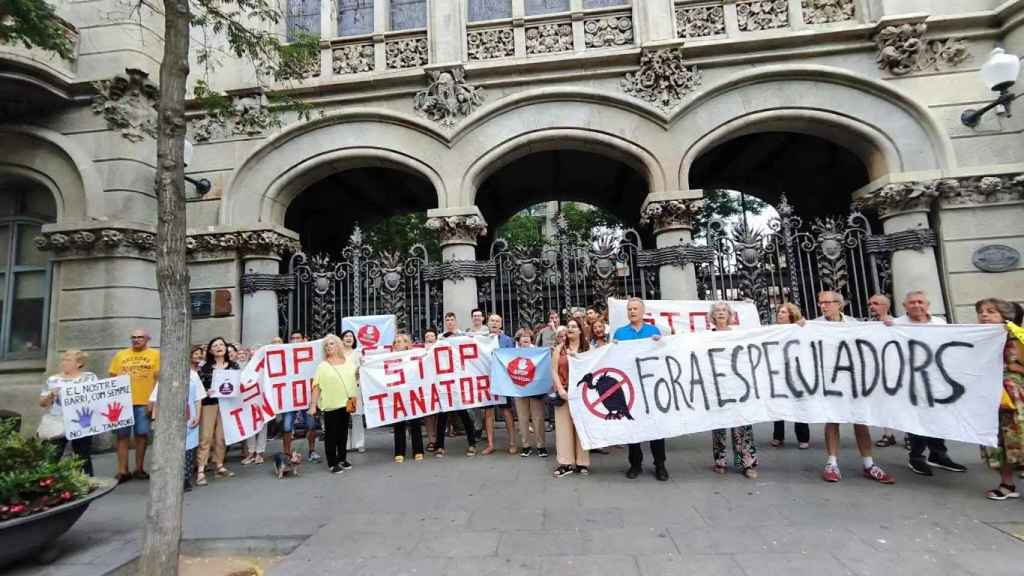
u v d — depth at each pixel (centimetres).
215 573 389
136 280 955
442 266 988
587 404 584
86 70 981
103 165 964
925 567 346
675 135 980
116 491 626
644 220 987
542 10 1086
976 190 900
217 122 1048
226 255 1020
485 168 1027
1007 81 813
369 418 702
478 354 747
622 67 1004
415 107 1031
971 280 886
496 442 823
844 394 544
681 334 589
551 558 379
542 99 1011
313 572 373
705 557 371
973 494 487
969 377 493
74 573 402
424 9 1111
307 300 1063
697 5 1015
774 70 965
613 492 527
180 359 385
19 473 420
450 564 376
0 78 890
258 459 754
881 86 944
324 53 1066
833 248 926
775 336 576
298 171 1048
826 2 998
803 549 379
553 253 1004
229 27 707
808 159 1307
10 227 1015
